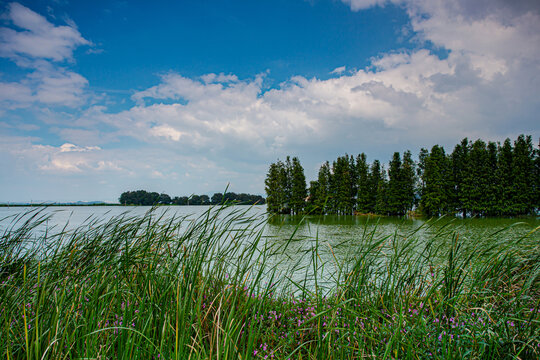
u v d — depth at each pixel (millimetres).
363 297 2920
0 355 1812
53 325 1881
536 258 3184
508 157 48344
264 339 2412
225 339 1708
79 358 1634
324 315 2512
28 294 2348
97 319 2053
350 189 58875
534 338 2062
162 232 3289
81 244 3529
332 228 21609
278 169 55344
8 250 3719
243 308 2486
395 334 1907
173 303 2416
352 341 2178
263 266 2447
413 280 3150
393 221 34969
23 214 3994
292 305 3246
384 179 56156
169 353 1857
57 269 2730
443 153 52656
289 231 17375
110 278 2420
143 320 2158
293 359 2285
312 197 56781
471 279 3033
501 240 3484
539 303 2379
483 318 2438
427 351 2188
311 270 5074
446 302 2412
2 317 2016
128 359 1795
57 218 27609
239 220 3031
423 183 54344
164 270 2756
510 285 3021
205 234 2934
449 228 3562
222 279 3111
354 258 3178
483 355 2098
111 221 3736
